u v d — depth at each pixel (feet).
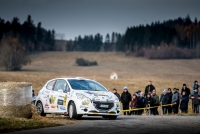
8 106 122.31
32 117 129.08
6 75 515.09
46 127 108.88
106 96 139.64
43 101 151.84
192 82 585.22
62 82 147.95
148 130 103.71
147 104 209.46
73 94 138.62
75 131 100.01
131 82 537.65
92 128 106.83
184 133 98.37
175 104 215.72
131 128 107.86
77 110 135.85
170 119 142.61
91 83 147.54
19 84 124.67
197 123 125.08
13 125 106.42
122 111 207.82
